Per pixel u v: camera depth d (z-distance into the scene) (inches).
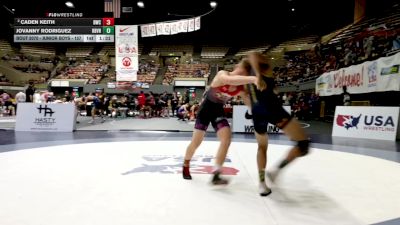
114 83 1019.9
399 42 384.5
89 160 160.6
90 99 551.2
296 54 1120.2
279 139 268.1
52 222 76.9
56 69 1229.7
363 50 493.7
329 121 522.9
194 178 123.6
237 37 1299.2
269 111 104.1
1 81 1082.7
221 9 937.5
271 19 1067.3
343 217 82.8
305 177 127.1
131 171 135.0
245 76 104.3
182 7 807.7
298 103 600.1
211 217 81.4
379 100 412.8
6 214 82.4
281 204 92.8
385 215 84.7
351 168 146.1
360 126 289.3
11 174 127.5
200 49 1391.5
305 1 872.9
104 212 84.3
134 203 92.1
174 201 94.5
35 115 333.1
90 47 1382.9
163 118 584.1
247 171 137.5
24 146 214.1
